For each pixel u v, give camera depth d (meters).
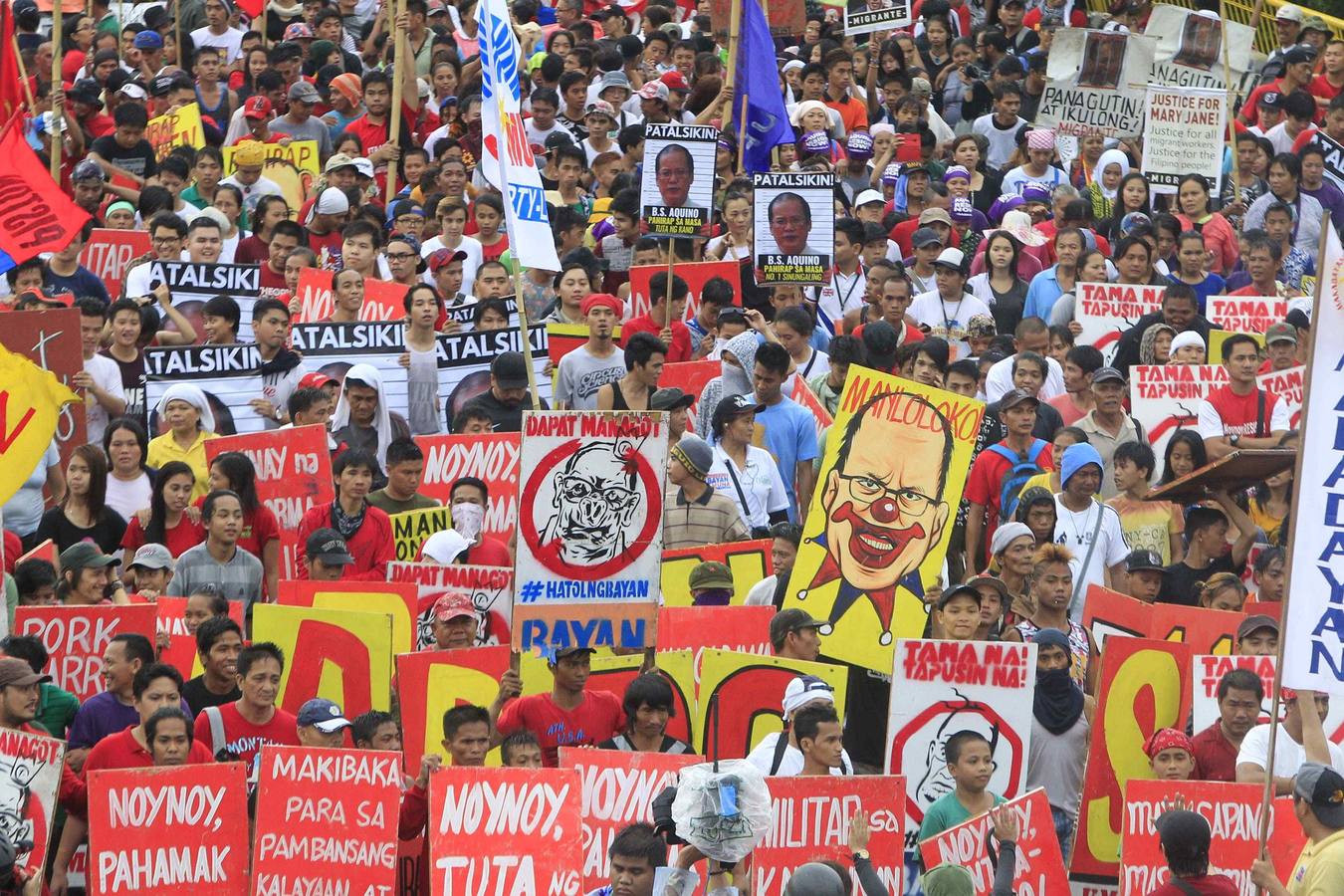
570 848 34.75
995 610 44.00
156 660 43.84
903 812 36.12
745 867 36.34
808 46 99.06
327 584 44.38
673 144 63.78
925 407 45.88
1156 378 60.47
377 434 58.47
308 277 65.19
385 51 96.50
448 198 71.88
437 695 41.47
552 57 88.88
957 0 109.69
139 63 96.94
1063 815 42.44
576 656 40.00
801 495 55.84
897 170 83.94
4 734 36.25
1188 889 35.75
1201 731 41.88
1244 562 52.53
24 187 63.72
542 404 62.19
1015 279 71.94
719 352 61.84
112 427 52.41
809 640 42.75
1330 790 34.44
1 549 43.16
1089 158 87.00
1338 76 98.06
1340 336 33.75
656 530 39.25
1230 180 88.12
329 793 36.47
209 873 36.09
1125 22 111.56
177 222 70.12
